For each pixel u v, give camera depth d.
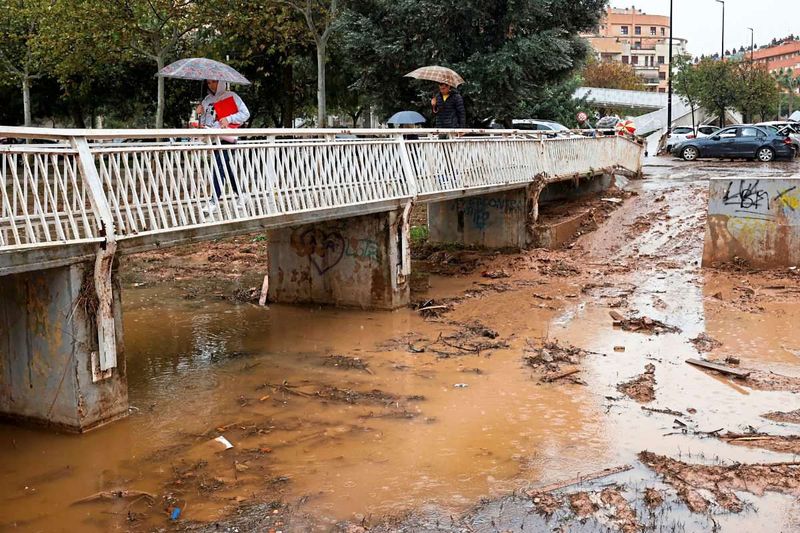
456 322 10.31
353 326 10.23
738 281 11.84
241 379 8.12
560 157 15.88
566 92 30.69
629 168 20.41
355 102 30.83
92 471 5.94
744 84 44.25
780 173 20.19
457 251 15.19
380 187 10.32
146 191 6.92
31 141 11.12
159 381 8.09
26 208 5.88
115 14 20.00
